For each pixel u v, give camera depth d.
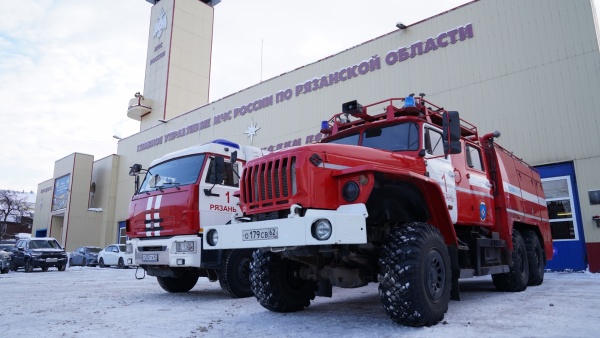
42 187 42.41
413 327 4.02
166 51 34.69
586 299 6.01
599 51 12.04
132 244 7.66
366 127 5.73
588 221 11.61
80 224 33.66
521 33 13.45
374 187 4.11
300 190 4.04
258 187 4.42
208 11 37.88
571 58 12.45
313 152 4.18
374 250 4.53
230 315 5.13
